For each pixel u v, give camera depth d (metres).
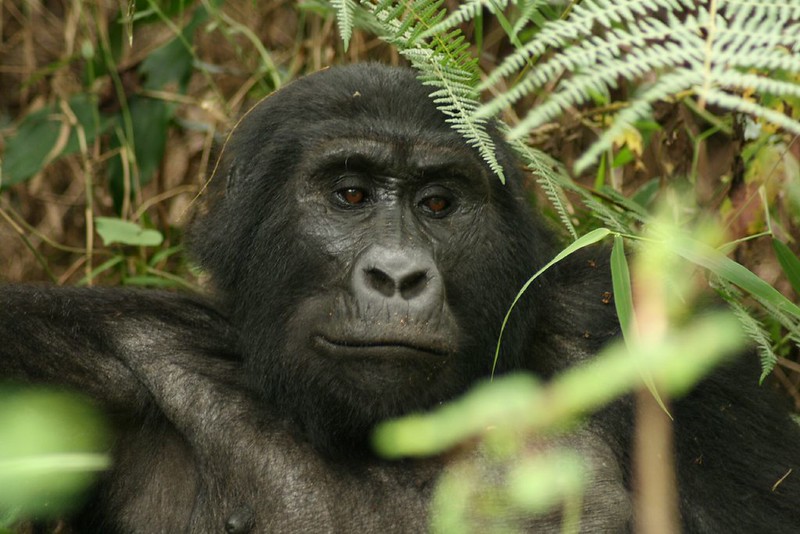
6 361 6.52
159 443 7.01
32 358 6.63
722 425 6.87
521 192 7.29
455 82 5.24
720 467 6.79
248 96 12.73
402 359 5.94
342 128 6.67
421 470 6.61
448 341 5.98
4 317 6.66
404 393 6.06
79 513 7.02
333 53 11.47
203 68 12.15
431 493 6.52
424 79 5.38
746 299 8.73
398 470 6.63
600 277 7.71
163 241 11.84
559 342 7.39
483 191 6.78
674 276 6.87
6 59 13.45
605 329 7.39
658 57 2.81
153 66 12.15
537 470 2.09
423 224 6.66
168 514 6.86
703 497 6.71
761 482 6.69
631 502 6.74
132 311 7.18
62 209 12.64
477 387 6.77
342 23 4.39
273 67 11.44
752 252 8.91
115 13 12.77
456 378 6.48
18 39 13.52
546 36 3.05
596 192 8.53
